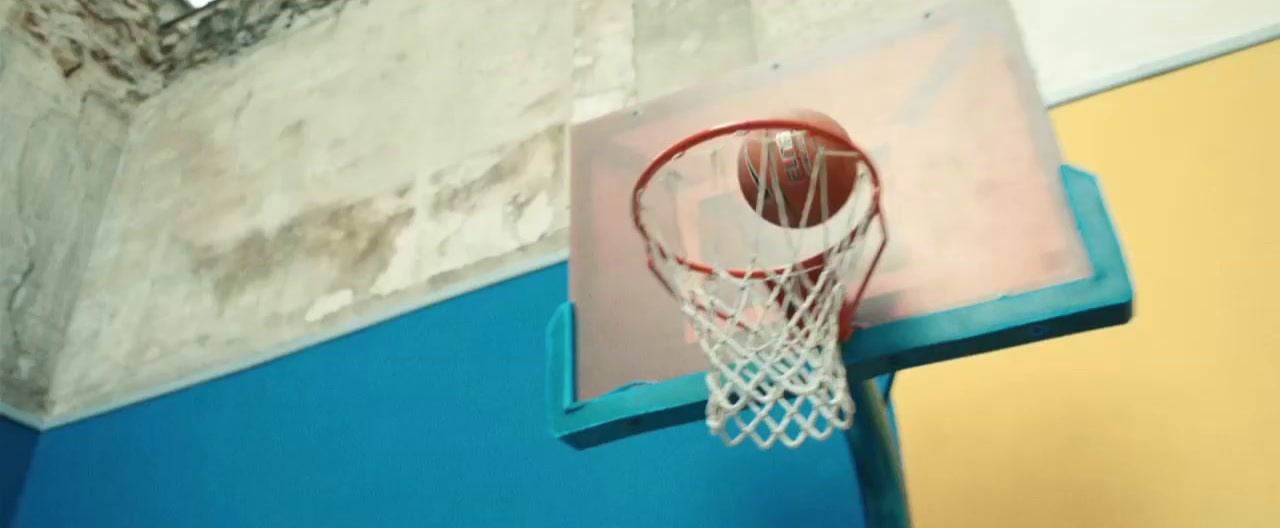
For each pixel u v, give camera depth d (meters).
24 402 2.60
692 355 1.29
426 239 2.41
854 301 1.21
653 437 1.78
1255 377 1.42
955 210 1.26
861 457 1.30
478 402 2.02
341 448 2.12
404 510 1.95
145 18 3.43
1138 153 1.70
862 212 1.23
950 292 1.18
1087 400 1.51
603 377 1.33
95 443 2.49
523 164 2.41
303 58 3.11
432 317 2.22
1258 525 1.31
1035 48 1.93
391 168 2.63
